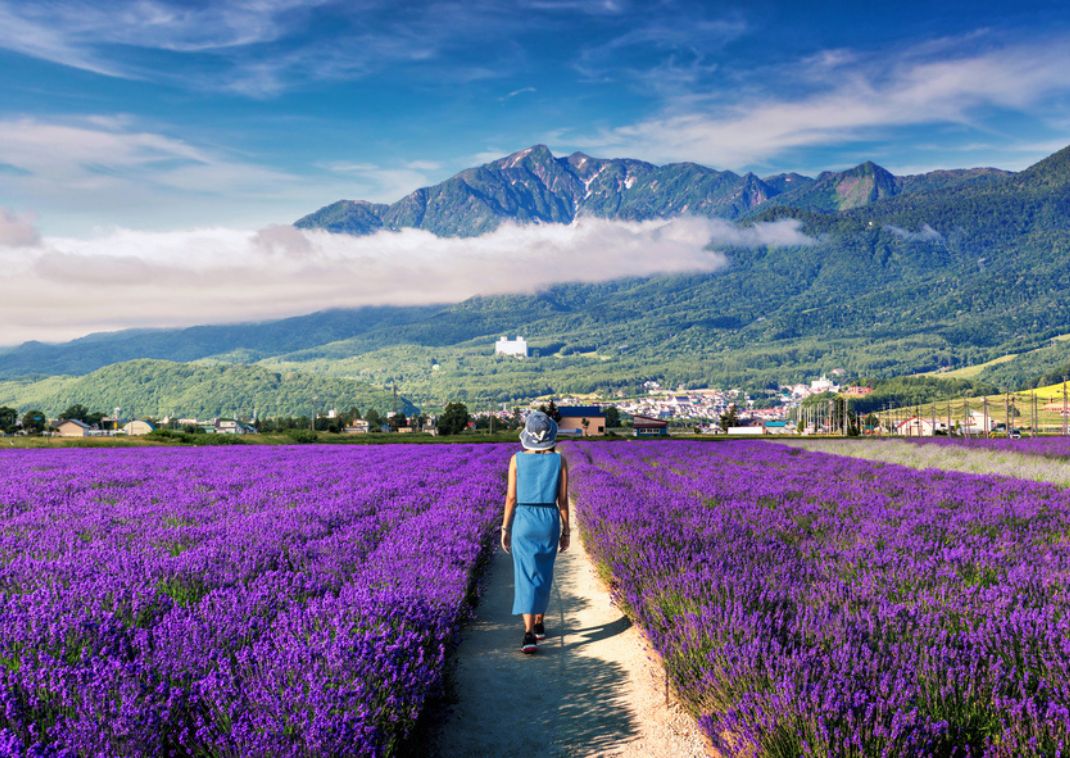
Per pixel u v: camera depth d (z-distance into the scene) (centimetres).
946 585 618
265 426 15325
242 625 475
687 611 553
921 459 2847
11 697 345
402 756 411
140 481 1777
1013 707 355
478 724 473
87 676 371
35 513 1112
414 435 8256
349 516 1047
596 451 4119
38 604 500
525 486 641
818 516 1113
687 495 1418
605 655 616
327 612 493
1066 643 423
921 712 360
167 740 356
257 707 353
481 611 780
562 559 1098
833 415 13588
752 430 16112
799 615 531
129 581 577
